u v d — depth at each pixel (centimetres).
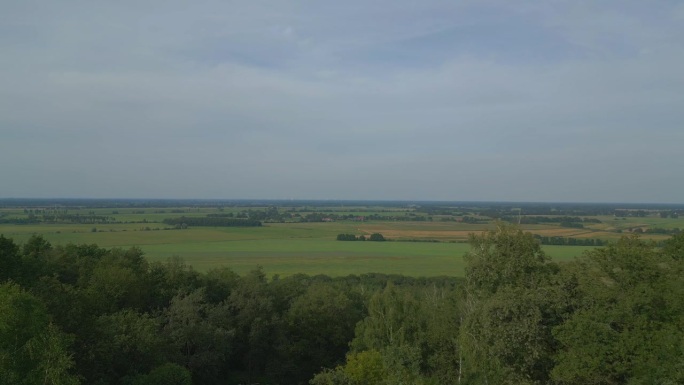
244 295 5612
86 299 3669
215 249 14038
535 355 2708
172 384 3406
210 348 4684
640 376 2338
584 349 2530
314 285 7175
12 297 2436
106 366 3462
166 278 5588
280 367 5212
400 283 9306
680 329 2455
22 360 2377
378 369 3459
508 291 2922
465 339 2930
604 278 2867
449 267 11400
